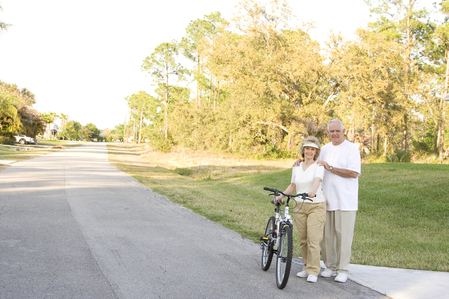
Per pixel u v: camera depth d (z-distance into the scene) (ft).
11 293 14.79
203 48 146.82
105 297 14.76
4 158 104.53
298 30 139.23
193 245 23.84
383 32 150.41
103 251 21.29
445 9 135.23
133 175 76.07
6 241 22.57
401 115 139.74
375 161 98.78
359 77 127.24
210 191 56.85
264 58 140.97
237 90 147.02
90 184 55.01
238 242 25.52
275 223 19.34
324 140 137.80
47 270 17.70
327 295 16.29
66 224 27.96
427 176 53.21
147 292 15.46
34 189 46.78
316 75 134.00
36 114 240.53
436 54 154.61
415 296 16.44
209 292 15.81
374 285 17.88
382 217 39.60
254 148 158.71
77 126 589.73
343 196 19.02
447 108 138.82
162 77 219.00
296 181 19.17
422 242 29.37
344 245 18.79
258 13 140.26
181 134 180.04
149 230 27.48
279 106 143.54
